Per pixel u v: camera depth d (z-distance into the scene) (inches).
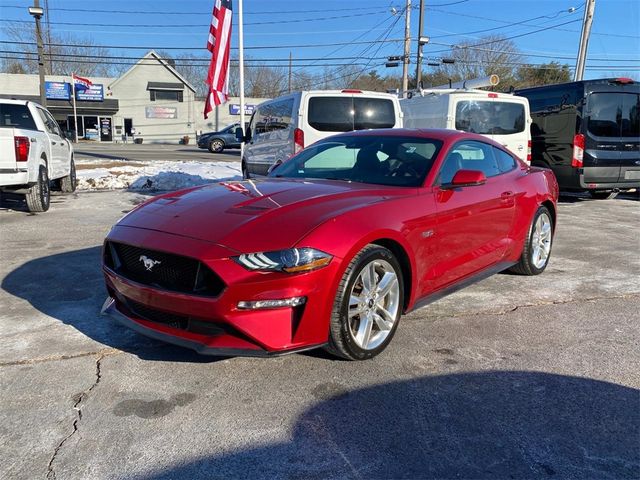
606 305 185.3
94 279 201.0
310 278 117.0
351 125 335.6
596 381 128.3
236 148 1226.6
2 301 175.9
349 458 97.0
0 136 310.5
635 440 104.3
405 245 140.7
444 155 166.4
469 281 175.6
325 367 132.3
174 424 106.7
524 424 109.1
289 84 2361.0
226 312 113.7
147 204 151.6
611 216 385.4
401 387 123.1
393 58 1230.3
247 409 112.7
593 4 758.5
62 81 1877.5
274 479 91.1
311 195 141.7
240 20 587.2
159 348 141.3
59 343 143.5
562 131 413.7
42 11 1179.3
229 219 127.0
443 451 99.6
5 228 299.0
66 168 437.4
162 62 1925.4
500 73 1983.3
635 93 408.2
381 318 138.4
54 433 102.7
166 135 1975.9
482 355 141.6
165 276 123.8
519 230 202.8
